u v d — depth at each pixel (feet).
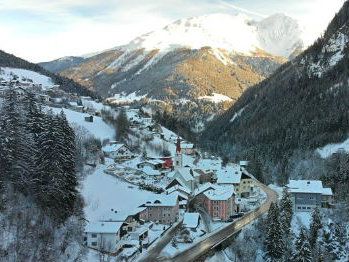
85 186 481.46
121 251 386.52
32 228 349.61
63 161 392.68
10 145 371.76
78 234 384.06
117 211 441.68
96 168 554.87
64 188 391.04
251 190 616.39
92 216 426.10
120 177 557.74
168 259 379.55
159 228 458.91
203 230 456.45
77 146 538.47
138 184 551.59
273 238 429.38
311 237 465.88
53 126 391.86
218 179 614.75
